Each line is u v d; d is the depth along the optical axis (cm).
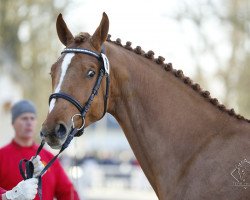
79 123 614
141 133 646
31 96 3622
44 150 799
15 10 3503
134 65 653
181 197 611
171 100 642
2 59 3144
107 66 630
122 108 654
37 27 3550
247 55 3531
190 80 650
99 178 3609
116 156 4500
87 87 618
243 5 3428
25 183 645
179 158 625
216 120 629
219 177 599
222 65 3616
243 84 3516
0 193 702
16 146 786
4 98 2931
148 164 645
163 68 655
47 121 600
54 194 802
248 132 616
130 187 3628
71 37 648
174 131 634
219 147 614
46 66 3666
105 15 633
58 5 3531
